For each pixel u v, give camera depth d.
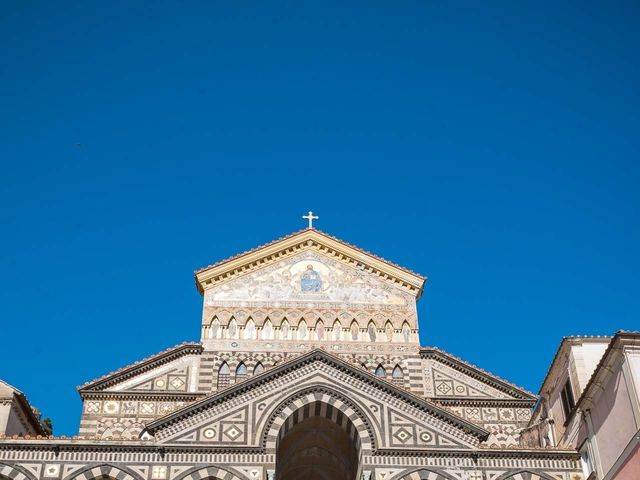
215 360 59.41
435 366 60.47
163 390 58.25
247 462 46.66
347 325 61.59
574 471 47.41
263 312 61.69
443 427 48.44
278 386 49.44
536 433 57.03
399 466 47.03
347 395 49.34
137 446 46.41
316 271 63.81
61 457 45.81
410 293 63.34
